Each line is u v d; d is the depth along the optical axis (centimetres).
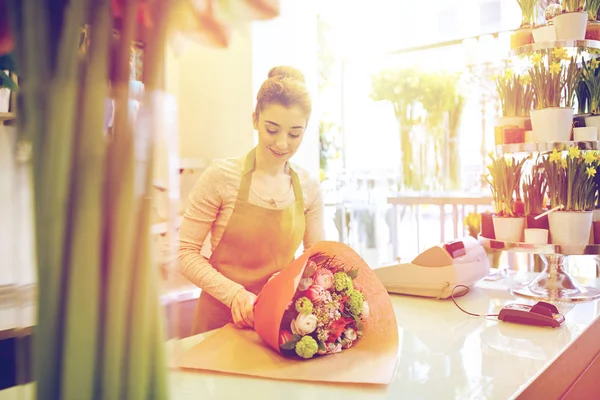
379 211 374
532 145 163
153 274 55
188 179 256
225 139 269
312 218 168
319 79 339
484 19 359
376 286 109
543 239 161
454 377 95
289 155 152
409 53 387
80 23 51
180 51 60
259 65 264
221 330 120
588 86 175
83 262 51
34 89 50
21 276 51
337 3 327
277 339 100
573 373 117
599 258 275
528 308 134
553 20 168
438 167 379
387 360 100
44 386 51
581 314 141
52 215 50
